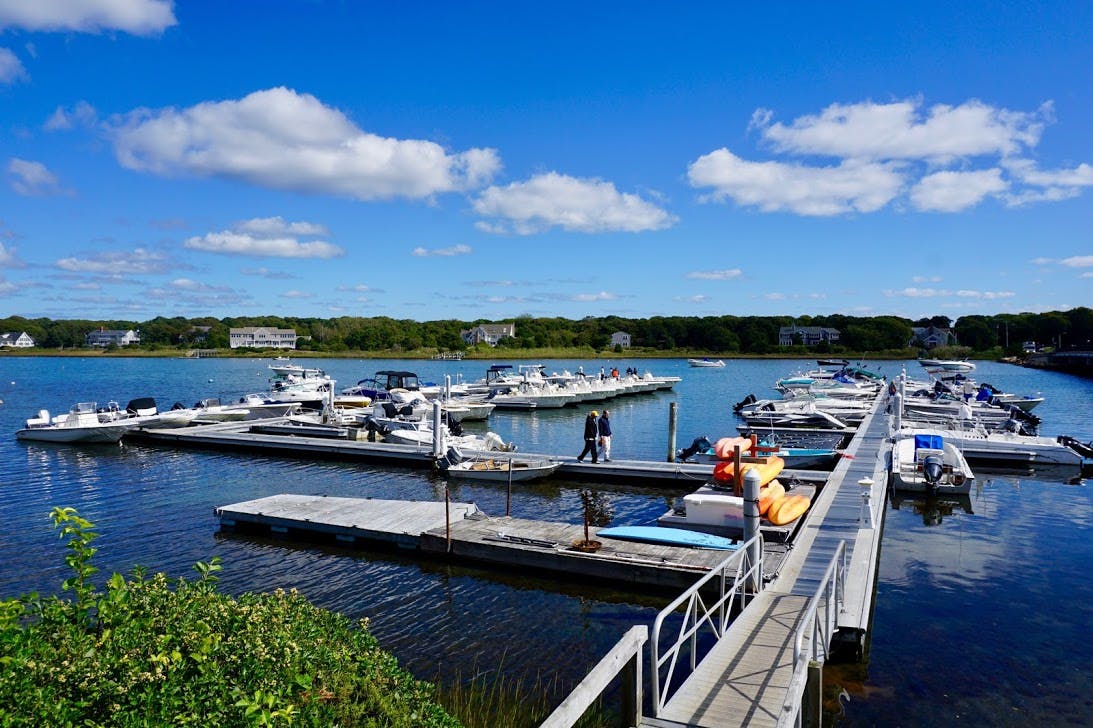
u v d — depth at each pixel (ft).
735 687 25.03
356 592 43.37
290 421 116.26
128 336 510.58
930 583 46.01
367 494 71.26
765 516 49.80
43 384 227.40
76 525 17.54
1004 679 32.68
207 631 16.83
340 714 17.03
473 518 54.13
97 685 13.70
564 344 460.14
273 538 54.13
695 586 26.63
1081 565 49.65
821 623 31.19
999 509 66.54
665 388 205.67
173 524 58.70
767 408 130.82
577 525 56.03
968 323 438.81
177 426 115.44
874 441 92.99
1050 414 143.64
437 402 82.23
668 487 73.61
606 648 35.94
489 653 35.35
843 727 28.55
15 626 15.15
